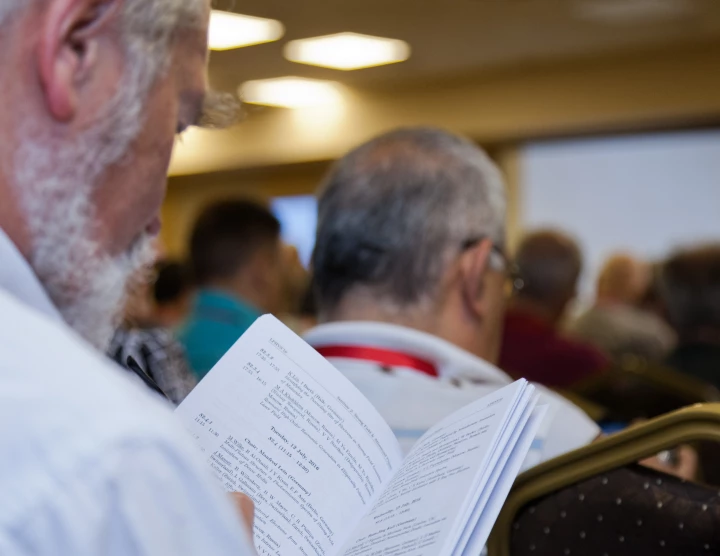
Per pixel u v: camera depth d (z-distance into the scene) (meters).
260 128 10.56
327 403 1.04
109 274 0.76
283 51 7.99
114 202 0.76
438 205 1.38
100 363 0.60
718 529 1.09
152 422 0.56
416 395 1.31
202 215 3.38
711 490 1.12
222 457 0.99
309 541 0.96
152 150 0.77
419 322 1.39
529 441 0.93
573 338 3.79
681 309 3.38
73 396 0.55
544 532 1.19
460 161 1.42
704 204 8.70
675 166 8.79
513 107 9.09
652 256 8.90
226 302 3.19
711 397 2.59
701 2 6.96
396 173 1.40
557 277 3.75
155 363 1.94
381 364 1.35
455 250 1.39
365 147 1.46
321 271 1.44
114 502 0.53
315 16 6.95
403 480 1.00
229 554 0.57
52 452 0.53
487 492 0.89
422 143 1.43
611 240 9.10
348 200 1.41
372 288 1.40
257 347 1.06
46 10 0.69
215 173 11.02
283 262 3.80
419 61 8.55
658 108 8.54
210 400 1.02
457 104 9.34
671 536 1.12
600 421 2.46
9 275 0.68
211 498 0.57
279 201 11.03
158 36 0.75
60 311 0.75
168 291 4.75
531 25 7.43
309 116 10.21
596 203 9.14
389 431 1.07
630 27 7.62
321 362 1.07
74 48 0.72
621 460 1.12
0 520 0.51
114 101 0.73
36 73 0.70
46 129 0.71
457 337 1.41
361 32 7.47
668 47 8.37
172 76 0.79
